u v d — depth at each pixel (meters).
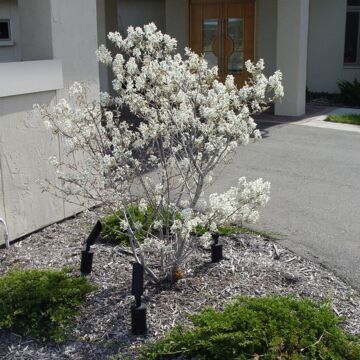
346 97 14.19
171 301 3.88
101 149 3.89
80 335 3.55
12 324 3.59
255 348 3.14
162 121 4.05
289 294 3.85
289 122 11.62
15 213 5.10
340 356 3.13
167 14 15.12
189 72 3.94
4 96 4.84
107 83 13.04
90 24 5.87
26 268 4.47
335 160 8.53
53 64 5.35
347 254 4.92
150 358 3.22
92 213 5.89
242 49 14.67
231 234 5.24
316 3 15.49
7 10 12.55
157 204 4.08
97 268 4.41
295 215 6.02
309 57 15.78
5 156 4.94
